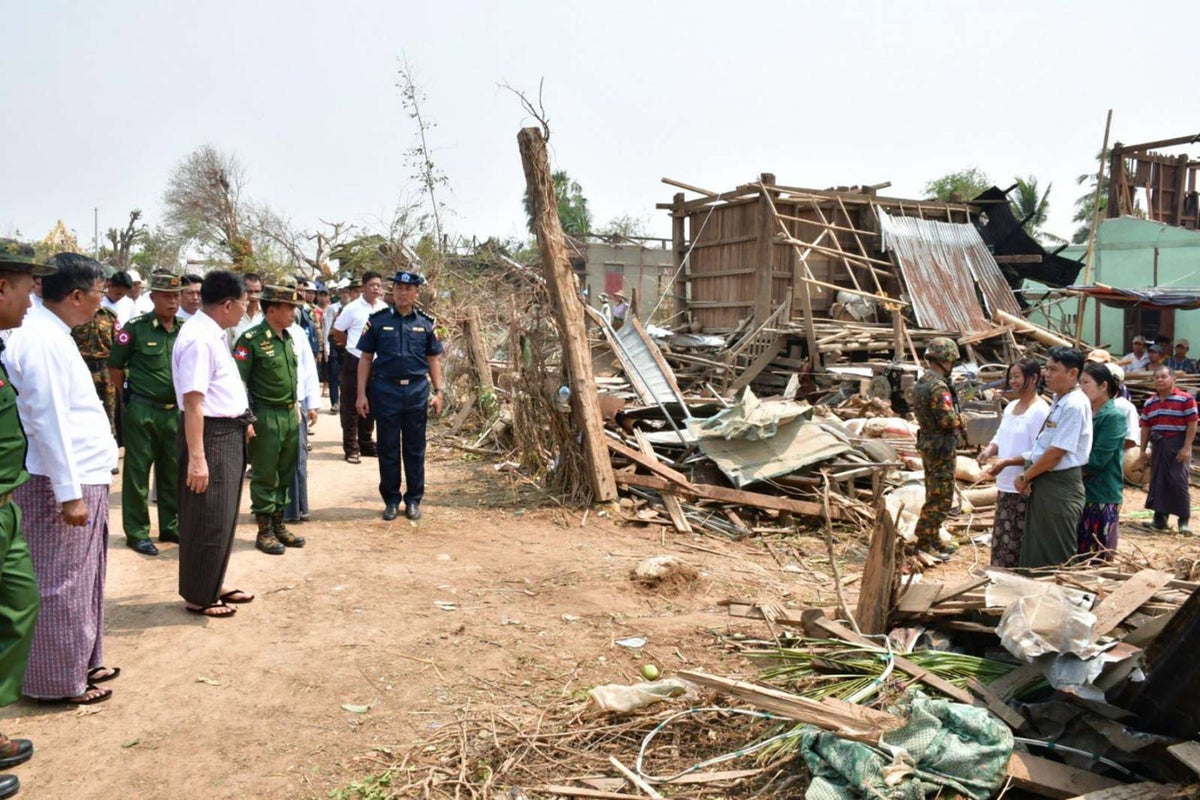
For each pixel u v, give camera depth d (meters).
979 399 13.23
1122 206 23.08
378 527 7.12
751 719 3.72
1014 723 3.29
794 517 7.74
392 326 7.17
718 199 16.97
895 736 3.08
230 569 5.79
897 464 8.40
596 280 27.67
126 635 4.67
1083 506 5.37
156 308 6.05
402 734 3.77
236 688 4.13
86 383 3.91
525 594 5.63
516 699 4.12
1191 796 2.82
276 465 6.12
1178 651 2.88
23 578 3.31
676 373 16.50
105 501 4.07
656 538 7.15
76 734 3.65
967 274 17.61
